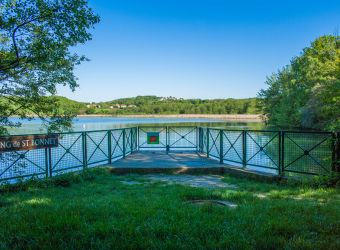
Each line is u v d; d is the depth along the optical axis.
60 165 7.95
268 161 9.23
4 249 2.97
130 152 12.50
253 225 3.53
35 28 4.41
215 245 2.97
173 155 11.71
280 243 3.02
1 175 6.38
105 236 3.28
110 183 7.29
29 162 6.96
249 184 7.11
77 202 4.92
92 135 10.19
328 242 3.00
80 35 4.48
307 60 33.66
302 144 8.50
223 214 4.03
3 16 4.09
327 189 6.03
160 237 3.25
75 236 3.25
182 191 5.87
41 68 4.76
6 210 4.41
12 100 4.83
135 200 5.08
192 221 3.73
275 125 45.06
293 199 5.25
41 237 3.21
